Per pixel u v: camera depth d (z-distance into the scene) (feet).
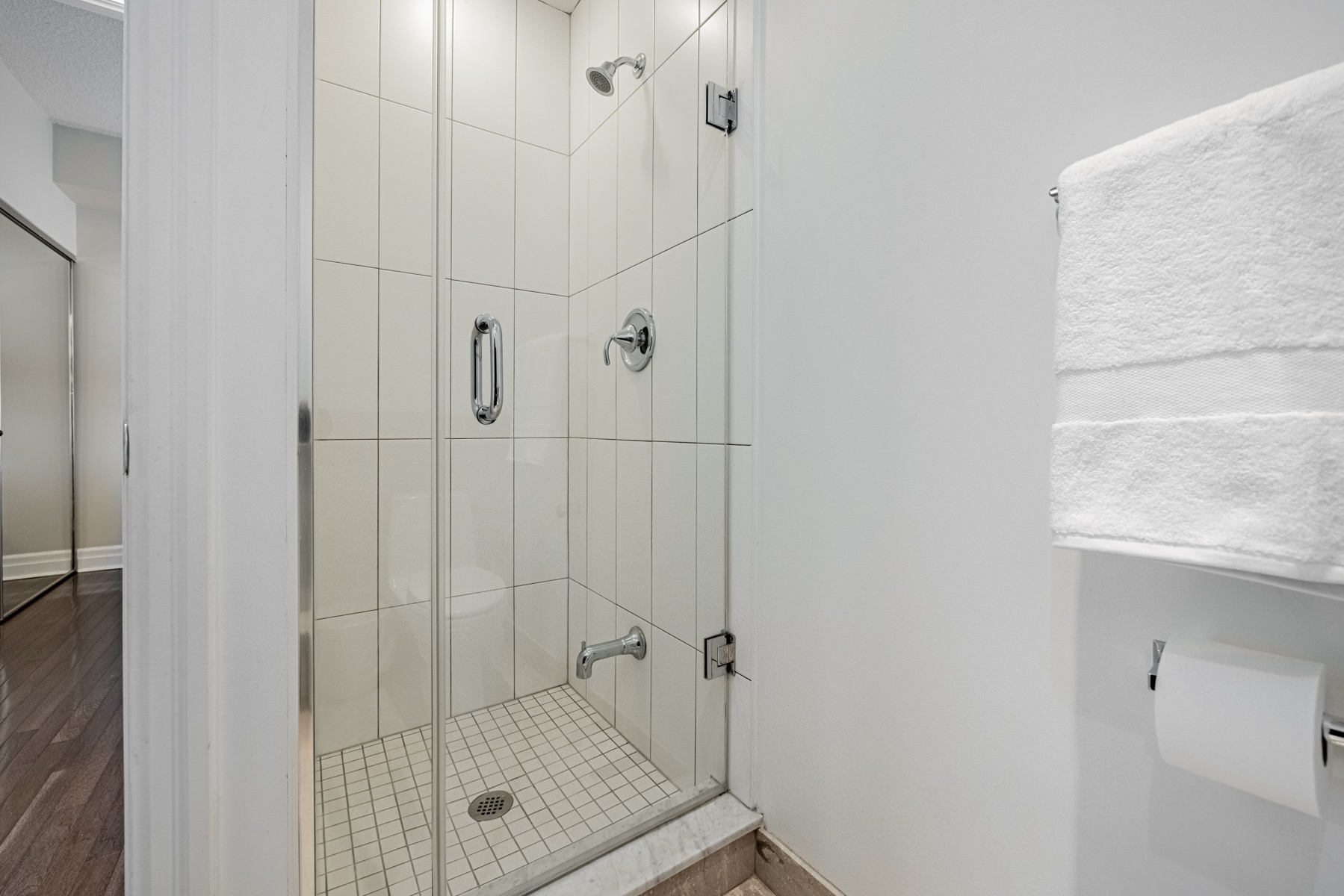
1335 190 1.57
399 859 3.13
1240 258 1.71
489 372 3.45
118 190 12.17
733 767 4.27
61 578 11.62
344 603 2.95
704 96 4.09
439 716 3.28
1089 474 2.01
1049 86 2.49
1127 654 2.32
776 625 3.91
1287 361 1.63
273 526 2.76
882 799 3.24
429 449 3.24
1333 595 1.59
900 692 3.13
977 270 2.75
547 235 3.64
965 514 2.82
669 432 4.06
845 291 3.39
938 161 2.90
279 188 2.74
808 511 3.65
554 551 3.70
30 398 10.76
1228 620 2.08
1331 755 1.89
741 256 4.14
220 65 2.63
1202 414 1.77
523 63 3.55
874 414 3.23
